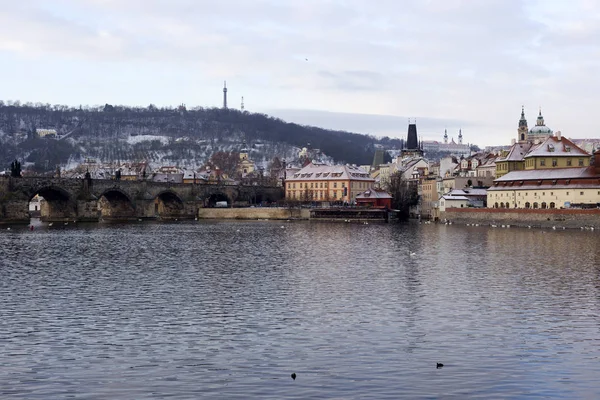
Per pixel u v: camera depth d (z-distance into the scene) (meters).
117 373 50.94
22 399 45.59
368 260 121.31
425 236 190.12
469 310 72.50
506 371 51.19
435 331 63.12
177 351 56.62
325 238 182.50
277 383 48.59
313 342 59.25
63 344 58.91
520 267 109.00
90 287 88.69
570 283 90.88
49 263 116.31
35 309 73.75
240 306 75.19
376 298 79.94
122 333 62.75
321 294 82.88
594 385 48.16
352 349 57.03
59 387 47.88
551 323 66.31
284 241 170.50
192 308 74.06
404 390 47.16
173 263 116.75
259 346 58.06
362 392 46.81
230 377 49.94
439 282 92.56
